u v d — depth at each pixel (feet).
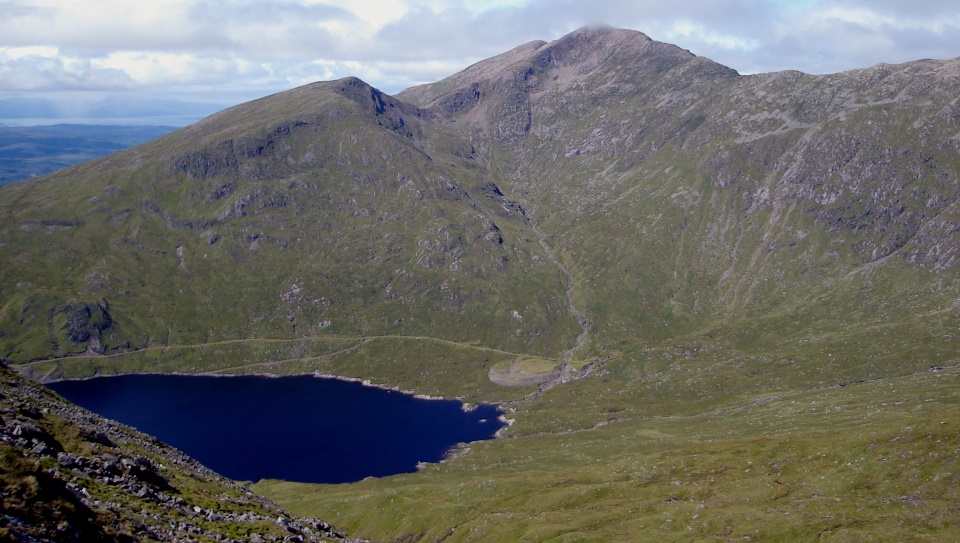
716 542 410.31
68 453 266.36
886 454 490.08
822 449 548.31
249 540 250.37
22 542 144.56
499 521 558.97
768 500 476.54
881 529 385.29
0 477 163.53
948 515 385.70
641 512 506.89
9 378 423.64
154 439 447.83
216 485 368.27
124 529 193.98
